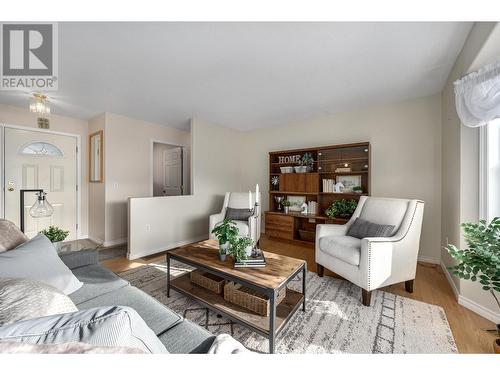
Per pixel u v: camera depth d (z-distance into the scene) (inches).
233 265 65.6
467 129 75.5
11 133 127.7
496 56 61.9
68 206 148.9
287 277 57.7
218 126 172.9
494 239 49.1
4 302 26.7
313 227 150.1
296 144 165.5
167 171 206.2
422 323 62.9
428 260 114.3
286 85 103.3
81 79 95.7
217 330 60.3
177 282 76.7
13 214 128.2
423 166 117.1
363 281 72.6
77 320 20.1
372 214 94.2
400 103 124.0
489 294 65.5
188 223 149.8
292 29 64.7
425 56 79.5
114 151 145.6
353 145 130.9
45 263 46.6
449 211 94.3
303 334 58.4
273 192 163.8
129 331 20.1
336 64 84.7
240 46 72.9
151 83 100.1
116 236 146.6
